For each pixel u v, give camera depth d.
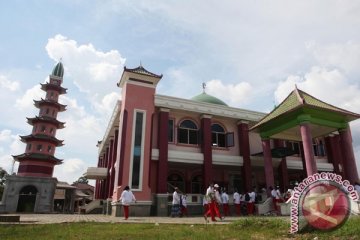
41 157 37.19
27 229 8.98
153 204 20.27
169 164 23.45
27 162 36.94
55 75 43.78
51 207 35.56
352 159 17.72
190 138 24.00
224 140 25.45
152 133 21.98
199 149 23.92
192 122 24.50
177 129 23.56
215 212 13.25
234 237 6.94
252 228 8.38
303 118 17.12
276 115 18.61
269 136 20.56
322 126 18.81
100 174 28.42
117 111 23.80
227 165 24.17
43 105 40.97
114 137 26.56
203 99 29.14
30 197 35.22
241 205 20.92
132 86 21.55
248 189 23.56
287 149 22.12
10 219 12.14
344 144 18.17
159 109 22.78
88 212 30.03
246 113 25.88
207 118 24.08
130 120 20.69
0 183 51.12
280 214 17.92
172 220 13.74
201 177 25.36
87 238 6.97
